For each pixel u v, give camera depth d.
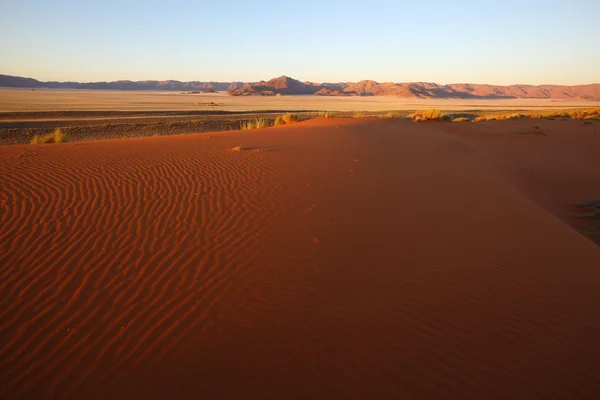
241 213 6.79
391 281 4.95
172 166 9.62
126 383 3.25
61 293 4.36
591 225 9.37
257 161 10.54
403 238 6.23
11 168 8.91
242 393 3.19
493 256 5.83
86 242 5.47
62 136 20.22
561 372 3.65
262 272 4.98
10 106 83.19
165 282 4.66
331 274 5.02
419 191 8.81
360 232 6.34
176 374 3.35
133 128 40.09
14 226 5.82
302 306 4.34
